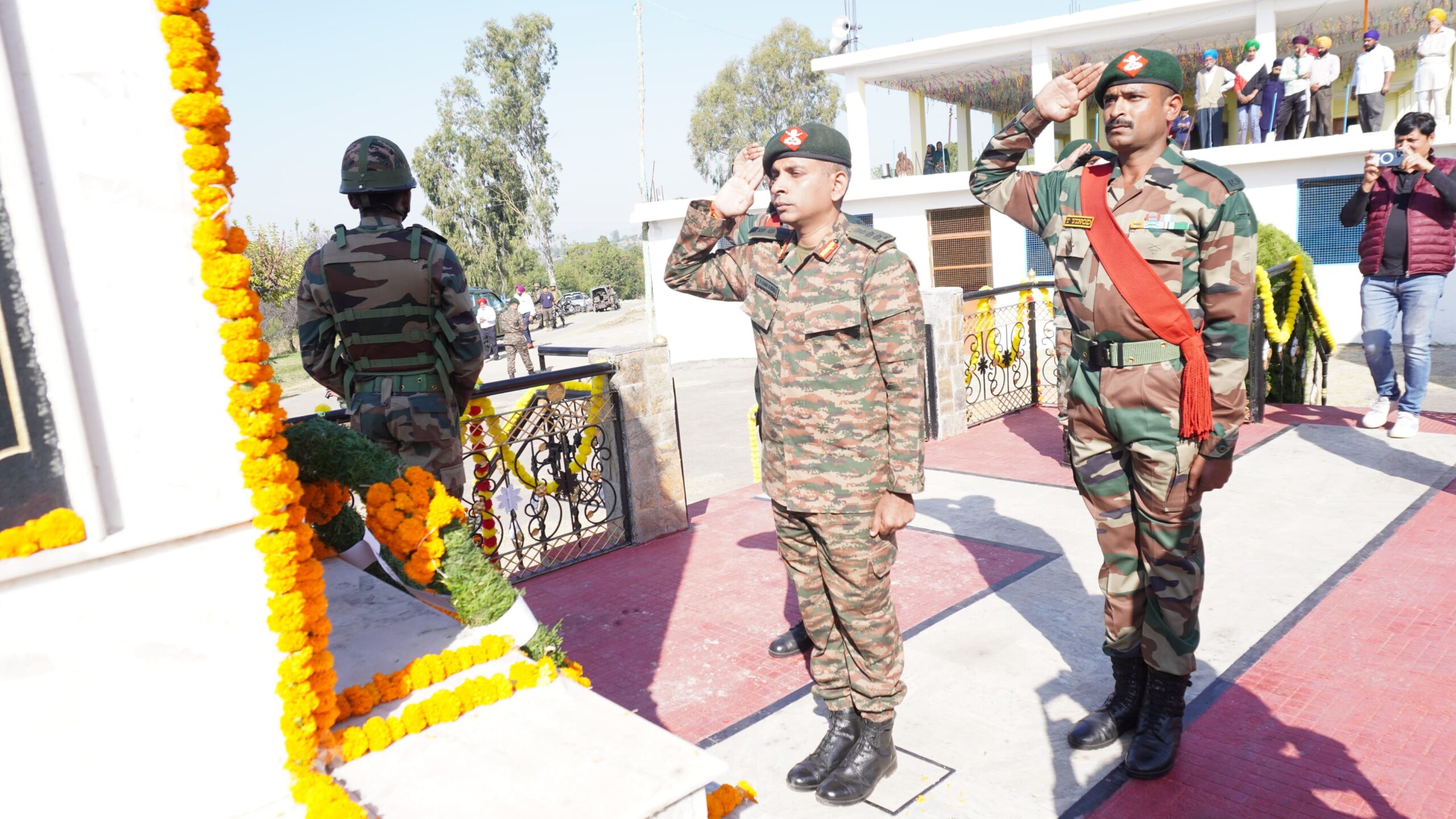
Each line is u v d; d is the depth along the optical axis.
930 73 18.14
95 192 1.50
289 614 1.72
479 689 2.14
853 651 2.77
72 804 1.60
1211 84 14.19
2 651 1.52
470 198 46.03
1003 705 3.29
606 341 26.00
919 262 16.70
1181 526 2.69
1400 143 5.94
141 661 1.63
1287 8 13.75
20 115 1.43
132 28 1.49
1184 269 2.57
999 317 9.51
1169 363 2.62
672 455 5.60
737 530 5.66
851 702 2.90
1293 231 13.41
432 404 3.63
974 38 15.65
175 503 1.62
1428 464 5.61
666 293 18.52
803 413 2.66
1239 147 13.27
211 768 1.72
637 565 5.12
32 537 1.50
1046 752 2.97
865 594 2.68
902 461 2.58
